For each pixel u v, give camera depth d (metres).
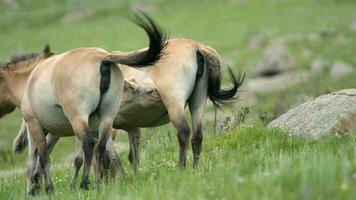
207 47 36.41
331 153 29.06
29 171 36.69
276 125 43.16
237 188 23.38
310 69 152.62
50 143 38.16
